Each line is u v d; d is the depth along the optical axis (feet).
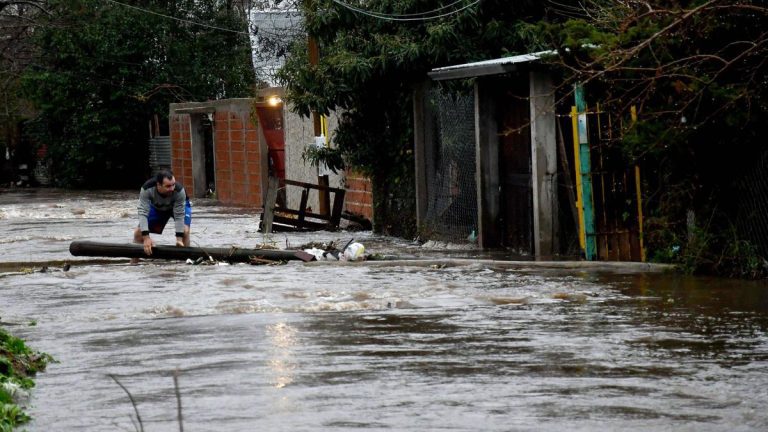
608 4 94.94
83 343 60.44
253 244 121.60
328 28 129.39
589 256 92.32
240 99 200.95
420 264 93.61
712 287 75.82
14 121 294.46
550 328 61.77
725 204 81.61
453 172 115.75
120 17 252.62
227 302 74.18
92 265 98.89
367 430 41.39
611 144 87.45
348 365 52.85
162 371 52.44
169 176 100.48
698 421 42.11
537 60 93.71
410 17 125.80
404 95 125.49
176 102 258.16
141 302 75.25
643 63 75.25
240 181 203.92
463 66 103.14
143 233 98.43
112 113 258.98
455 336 59.88
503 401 45.42
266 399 46.37
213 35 258.57
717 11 72.08
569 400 45.42
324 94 129.39
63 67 260.62
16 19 273.75
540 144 96.94
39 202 215.10
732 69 75.46
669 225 86.38
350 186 148.66
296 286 81.61
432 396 46.47
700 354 54.08
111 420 43.62
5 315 71.10
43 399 47.47
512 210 106.42
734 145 79.61
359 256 98.73
